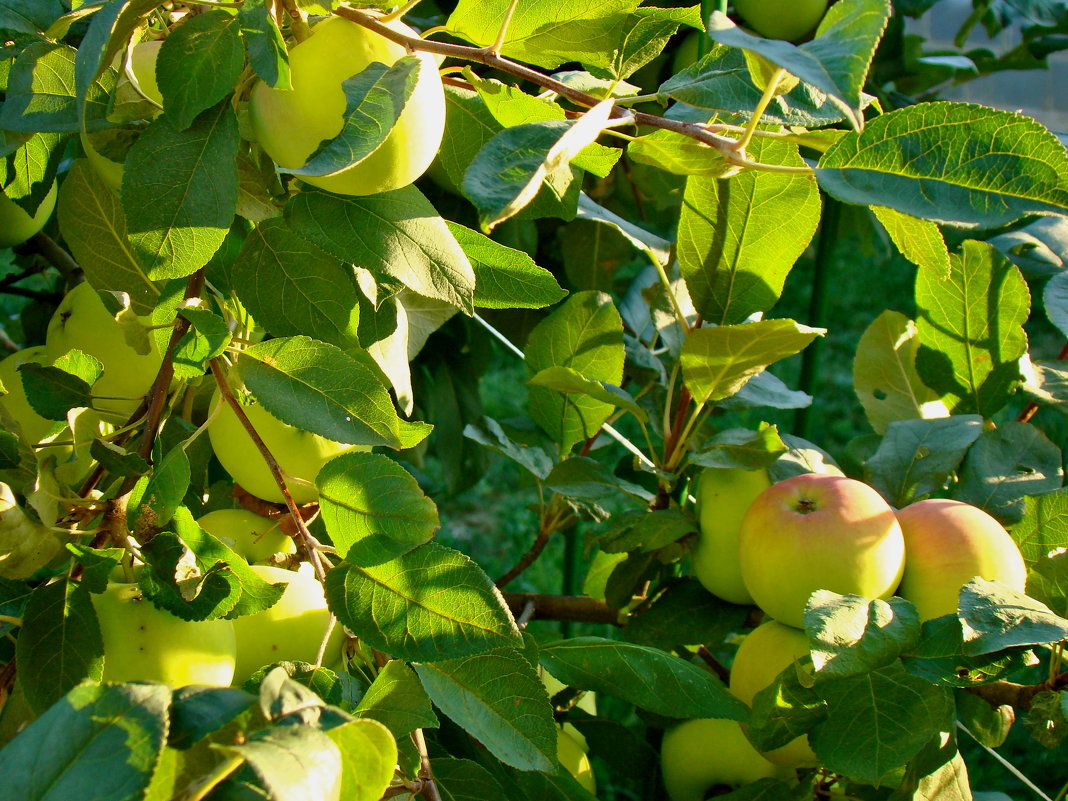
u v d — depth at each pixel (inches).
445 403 54.4
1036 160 29.8
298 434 33.3
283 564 34.6
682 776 38.7
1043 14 53.0
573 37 31.9
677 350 39.9
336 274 31.9
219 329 30.3
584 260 53.1
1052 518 36.5
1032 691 34.7
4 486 29.4
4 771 26.4
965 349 40.0
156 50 31.8
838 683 33.6
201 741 27.6
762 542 35.4
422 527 30.6
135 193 29.7
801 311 146.0
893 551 34.9
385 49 30.0
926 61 54.1
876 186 30.3
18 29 32.1
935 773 35.6
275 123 29.9
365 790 28.2
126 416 33.9
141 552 30.3
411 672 30.9
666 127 30.5
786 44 29.0
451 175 33.4
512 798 35.1
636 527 37.9
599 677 36.6
